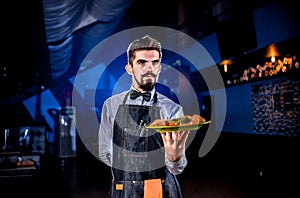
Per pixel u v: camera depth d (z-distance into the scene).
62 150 8.34
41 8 3.44
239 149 8.05
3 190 3.38
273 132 7.20
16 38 4.80
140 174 1.53
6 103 10.02
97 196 4.46
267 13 6.14
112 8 4.77
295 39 5.34
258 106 7.83
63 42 6.04
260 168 5.08
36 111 10.55
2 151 4.04
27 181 3.53
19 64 6.82
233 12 6.59
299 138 6.27
